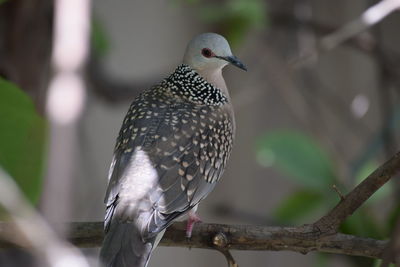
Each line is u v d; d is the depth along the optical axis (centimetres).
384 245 735
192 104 902
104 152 1475
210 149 848
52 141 594
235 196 1549
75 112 608
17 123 617
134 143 809
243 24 1196
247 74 1524
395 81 1338
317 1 1580
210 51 955
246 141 1559
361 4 1552
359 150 1481
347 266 1153
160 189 761
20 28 1102
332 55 1561
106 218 730
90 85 1312
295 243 745
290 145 970
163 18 1552
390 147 1132
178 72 952
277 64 1445
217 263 1546
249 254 1549
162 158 793
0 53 1099
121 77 1376
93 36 1180
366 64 1538
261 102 1565
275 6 1461
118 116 1486
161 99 901
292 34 1510
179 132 830
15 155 616
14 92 614
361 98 1424
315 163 962
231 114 934
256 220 1414
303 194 1005
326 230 741
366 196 724
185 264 1534
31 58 1107
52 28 1109
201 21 1506
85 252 845
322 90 1498
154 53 1541
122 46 1523
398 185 1058
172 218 755
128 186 752
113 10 1524
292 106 1416
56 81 625
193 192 796
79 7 673
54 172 582
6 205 409
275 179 1555
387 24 1562
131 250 693
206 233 779
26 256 1016
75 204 1303
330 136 1447
